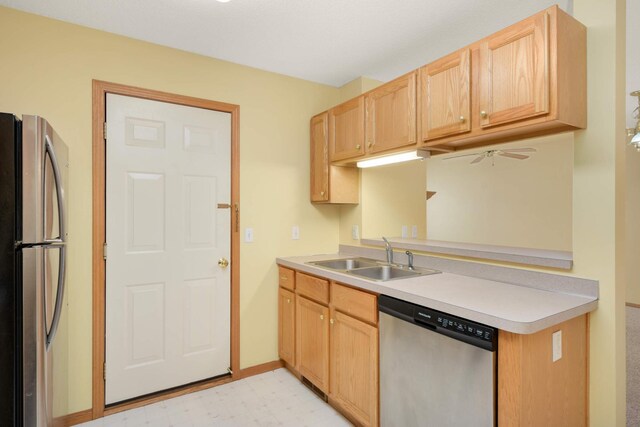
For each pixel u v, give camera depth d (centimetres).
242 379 266
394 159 247
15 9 196
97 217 216
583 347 157
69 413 207
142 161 231
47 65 203
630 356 306
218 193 259
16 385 133
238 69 267
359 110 247
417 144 205
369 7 195
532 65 149
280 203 286
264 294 279
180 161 244
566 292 166
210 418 216
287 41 233
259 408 227
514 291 171
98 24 212
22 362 134
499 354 132
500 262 194
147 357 233
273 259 283
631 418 214
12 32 195
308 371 245
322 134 285
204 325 253
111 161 221
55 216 155
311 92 302
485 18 206
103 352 218
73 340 209
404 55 253
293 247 293
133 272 228
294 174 294
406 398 169
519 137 185
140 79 230
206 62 254
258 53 251
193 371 249
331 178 278
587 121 160
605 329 155
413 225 288
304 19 207
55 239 152
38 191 136
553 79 144
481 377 136
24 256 133
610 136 154
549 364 138
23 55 197
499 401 132
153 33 222
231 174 264
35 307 135
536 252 195
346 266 275
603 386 155
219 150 259
